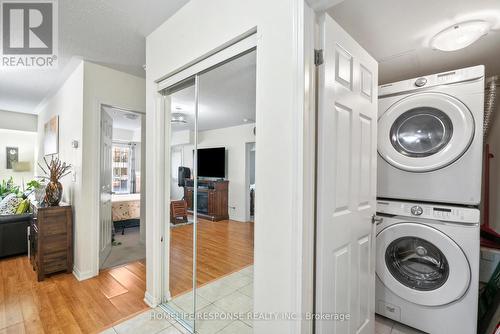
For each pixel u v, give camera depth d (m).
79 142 2.58
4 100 3.90
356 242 1.36
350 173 1.29
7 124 4.64
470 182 1.55
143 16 1.78
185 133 2.48
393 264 1.86
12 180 4.77
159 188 2.02
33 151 5.26
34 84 3.16
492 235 1.88
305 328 1.03
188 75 1.68
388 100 1.87
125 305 2.03
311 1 1.02
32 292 2.23
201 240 2.75
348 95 1.27
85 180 2.55
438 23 1.62
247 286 2.34
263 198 1.14
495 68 2.25
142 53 2.37
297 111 1.01
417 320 1.72
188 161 2.52
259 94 1.15
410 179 1.77
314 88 1.09
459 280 1.54
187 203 2.65
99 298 2.14
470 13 1.50
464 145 1.54
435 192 1.67
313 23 1.07
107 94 2.71
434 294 1.63
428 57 2.11
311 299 1.08
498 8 1.45
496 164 2.30
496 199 2.29
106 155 3.12
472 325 1.51
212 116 2.53
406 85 1.80
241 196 2.61
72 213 2.70
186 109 2.43
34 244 2.71
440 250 1.62
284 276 1.06
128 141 6.00
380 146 1.88
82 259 2.52
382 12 1.51
